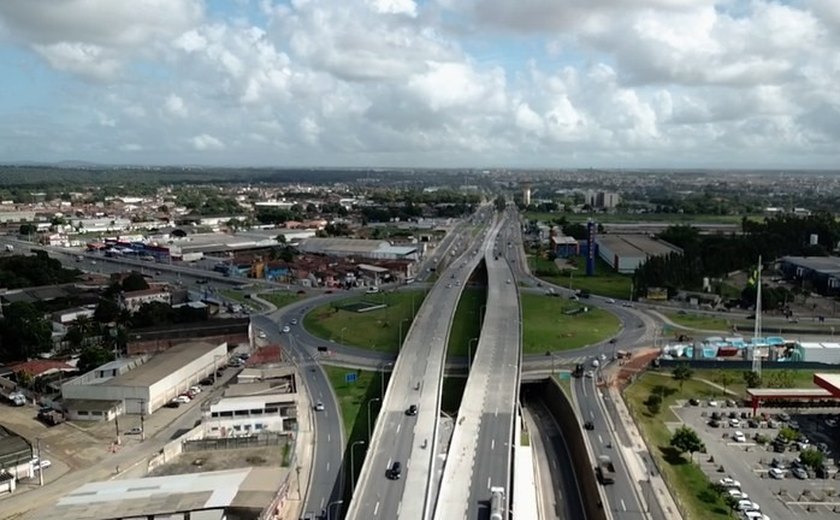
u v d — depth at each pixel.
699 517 90.50
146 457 106.19
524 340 172.50
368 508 83.75
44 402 129.50
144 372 133.88
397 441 103.31
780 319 199.12
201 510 81.88
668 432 119.12
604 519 88.69
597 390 137.00
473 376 131.50
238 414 117.94
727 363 152.62
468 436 104.50
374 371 148.88
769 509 93.25
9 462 98.12
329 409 126.56
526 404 142.25
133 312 188.50
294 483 97.44
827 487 99.44
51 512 81.50
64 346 165.25
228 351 163.12
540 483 106.75
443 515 81.81
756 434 118.56
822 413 128.50
